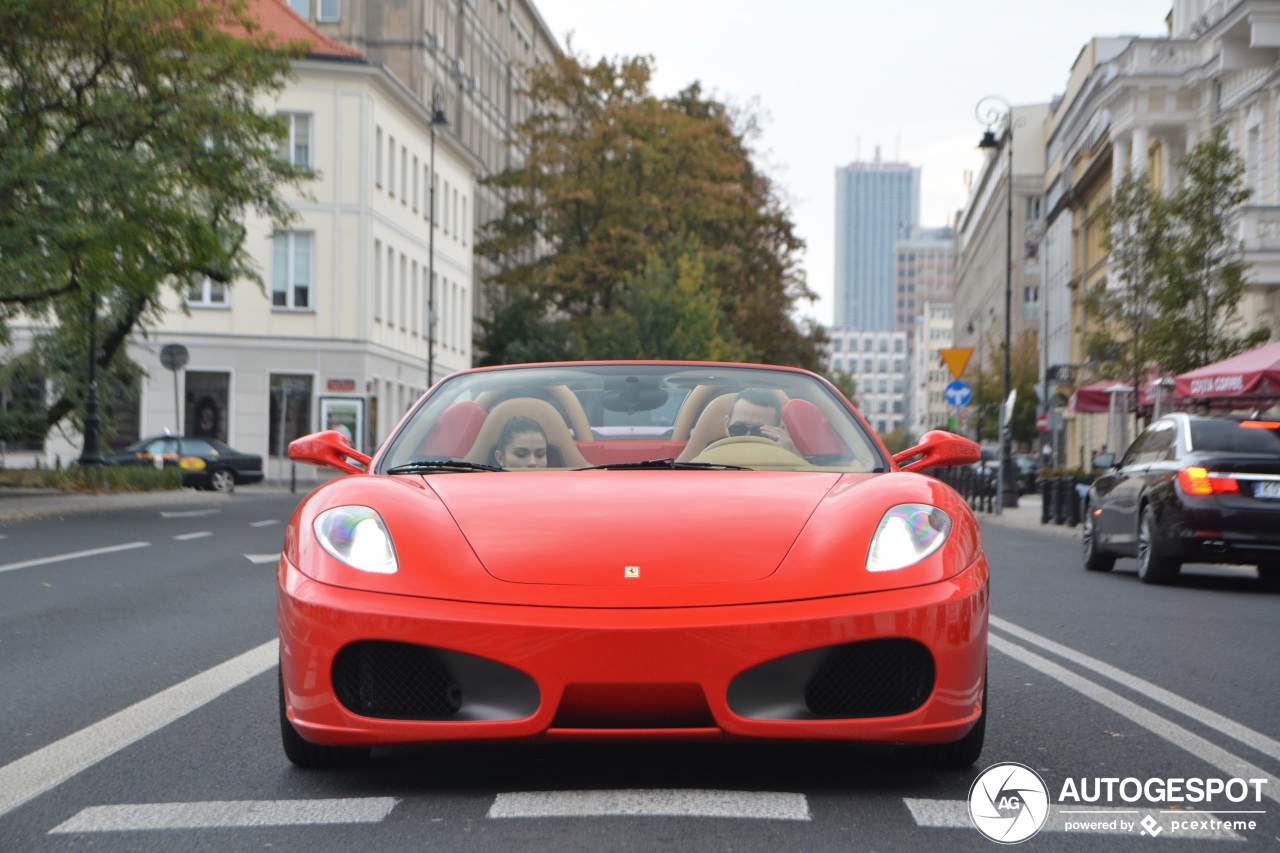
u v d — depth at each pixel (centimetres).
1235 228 2517
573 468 557
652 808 430
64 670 731
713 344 5288
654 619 418
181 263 2481
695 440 575
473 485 500
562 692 416
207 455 4116
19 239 2169
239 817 426
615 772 482
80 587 1162
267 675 709
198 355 5219
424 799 446
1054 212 7119
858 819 421
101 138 2303
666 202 5566
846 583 435
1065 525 2802
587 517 462
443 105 6862
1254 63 3328
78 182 2216
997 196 10331
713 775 478
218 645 823
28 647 816
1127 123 4191
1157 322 2450
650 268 5291
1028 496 5034
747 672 421
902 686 439
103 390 3734
